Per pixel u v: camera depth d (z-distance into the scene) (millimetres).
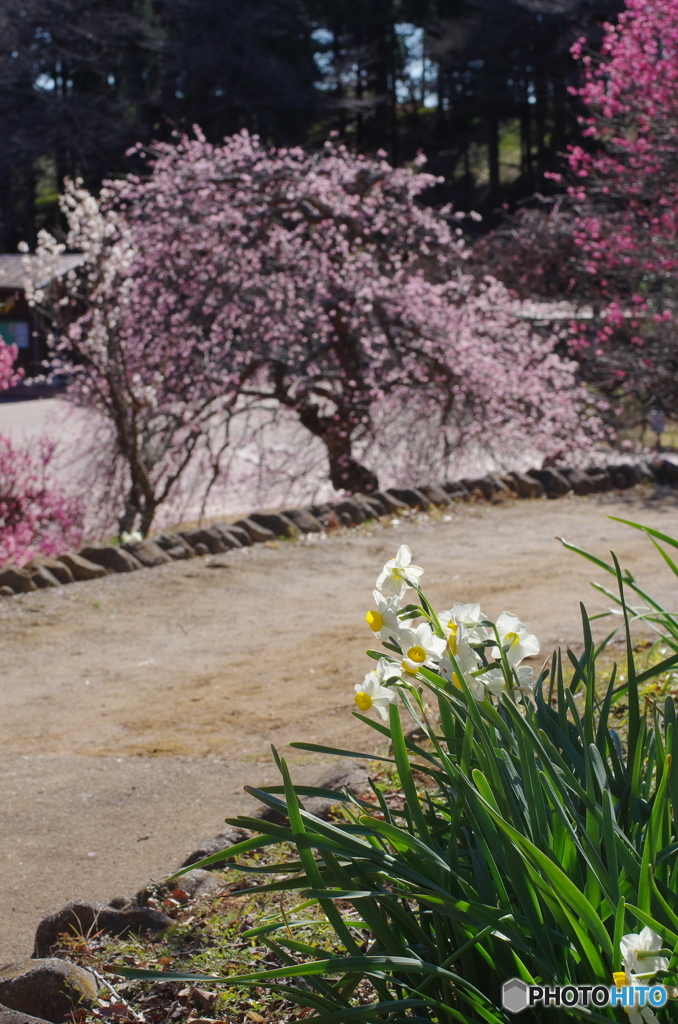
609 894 1623
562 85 39406
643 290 14539
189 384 12273
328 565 8305
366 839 2197
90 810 4281
